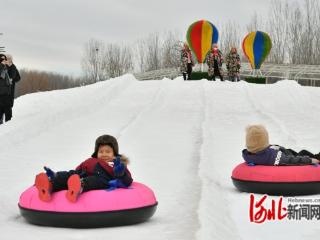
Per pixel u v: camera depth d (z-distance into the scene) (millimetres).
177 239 5293
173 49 66188
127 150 11227
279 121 15141
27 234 5500
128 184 6016
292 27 58469
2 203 7027
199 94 21094
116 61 71188
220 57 27312
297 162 7496
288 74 40969
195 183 8086
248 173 7480
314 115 16828
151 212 6023
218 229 5613
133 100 20297
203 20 33000
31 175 8938
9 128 13148
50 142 12281
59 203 5707
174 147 11523
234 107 18578
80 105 17906
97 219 5648
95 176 5926
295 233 5656
